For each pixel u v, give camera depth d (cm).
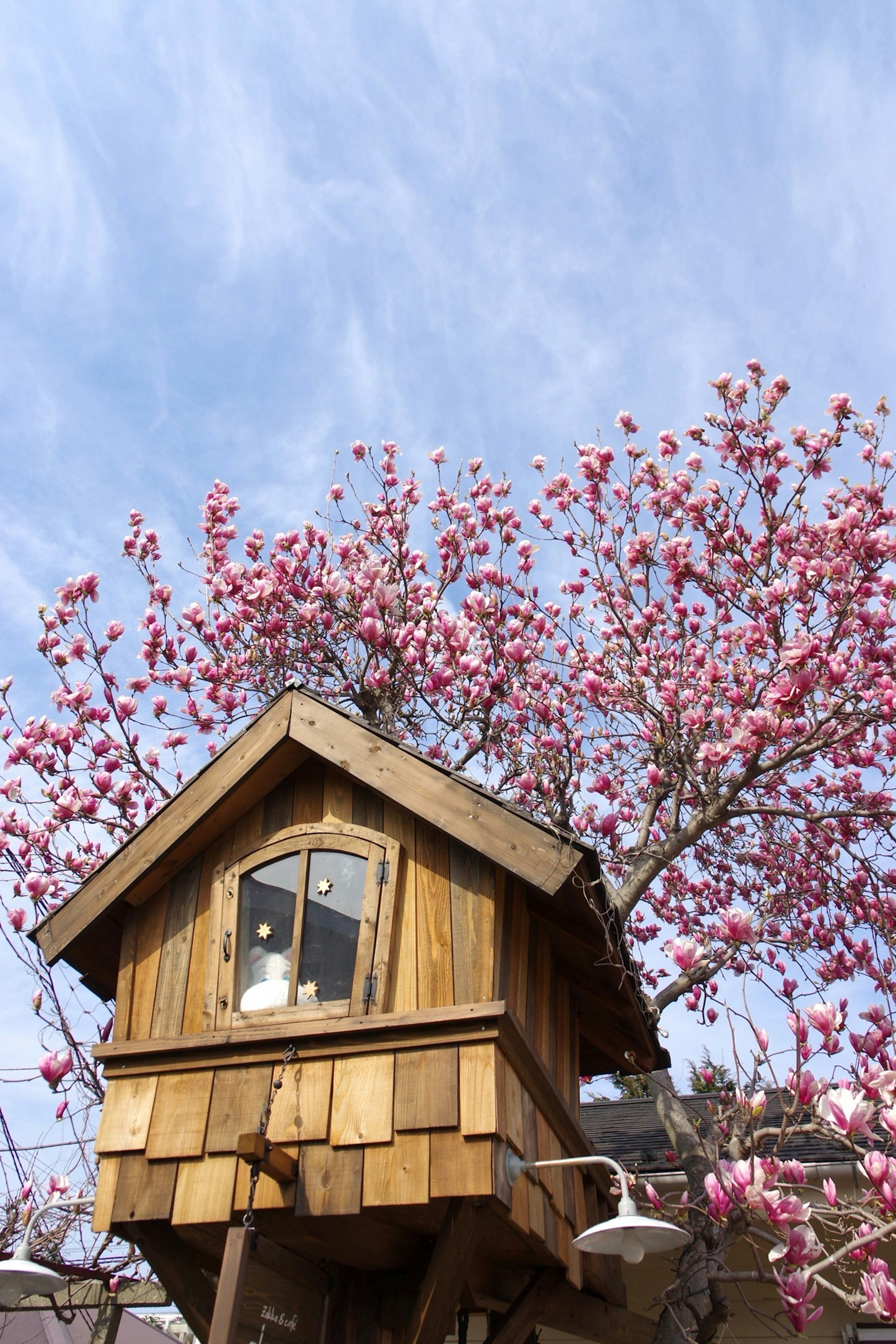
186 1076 344
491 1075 311
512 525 727
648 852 547
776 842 654
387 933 342
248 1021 344
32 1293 314
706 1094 645
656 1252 355
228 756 382
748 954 492
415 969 339
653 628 682
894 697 512
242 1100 332
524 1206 335
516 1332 368
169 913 382
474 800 348
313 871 366
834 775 704
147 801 683
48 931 382
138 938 381
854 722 614
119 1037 361
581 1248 304
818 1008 349
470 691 637
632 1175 438
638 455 696
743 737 494
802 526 651
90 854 632
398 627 644
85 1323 665
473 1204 298
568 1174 401
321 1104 322
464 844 350
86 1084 445
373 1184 307
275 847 372
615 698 654
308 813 379
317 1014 337
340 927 354
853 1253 335
